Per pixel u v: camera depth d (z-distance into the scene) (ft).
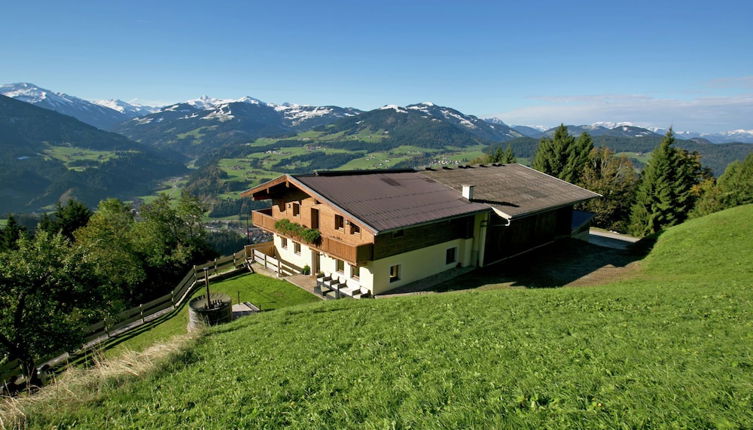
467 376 24.52
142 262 122.52
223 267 95.71
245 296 78.18
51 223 158.40
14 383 53.78
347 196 72.69
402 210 71.05
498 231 84.84
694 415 17.74
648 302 40.40
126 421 23.97
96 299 60.75
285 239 95.86
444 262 81.82
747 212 78.89
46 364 58.95
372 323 39.58
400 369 26.81
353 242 72.13
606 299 42.60
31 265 53.16
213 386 27.37
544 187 102.22
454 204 78.38
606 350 26.84
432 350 30.04
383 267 70.59
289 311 47.91
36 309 54.08
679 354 25.36
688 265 66.74
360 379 26.00
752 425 16.69
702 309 36.63
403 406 21.56
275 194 92.22
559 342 29.35
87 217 167.94
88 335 68.49
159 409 24.84
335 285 75.56
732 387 19.99
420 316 40.65
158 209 129.70
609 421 17.90
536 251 95.04
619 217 185.06
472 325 35.88
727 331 30.14
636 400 19.34
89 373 30.50
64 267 56.44
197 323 57.82
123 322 73.92
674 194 159.84
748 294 40.63
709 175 195.42
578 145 192.13
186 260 131.44
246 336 38.47
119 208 142.31
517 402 20.40
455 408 20.36
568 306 40.88
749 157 171.53
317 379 26.96
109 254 109.70
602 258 87.56
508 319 37.19
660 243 82.28
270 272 90.99
